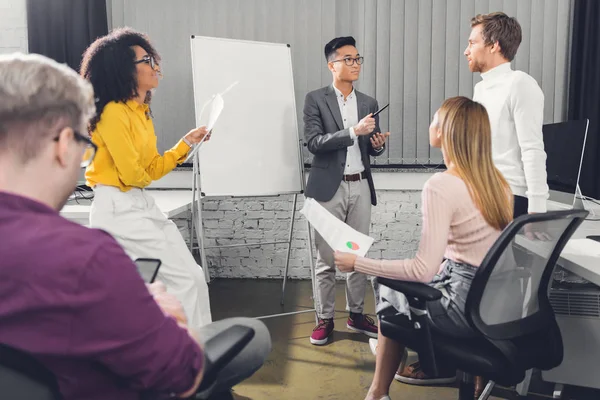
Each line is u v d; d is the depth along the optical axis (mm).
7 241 694
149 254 2131
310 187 2934
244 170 3125
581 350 2111
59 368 735
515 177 2203
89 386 768
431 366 1606
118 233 2078
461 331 1595
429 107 3703
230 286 3912
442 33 3646
